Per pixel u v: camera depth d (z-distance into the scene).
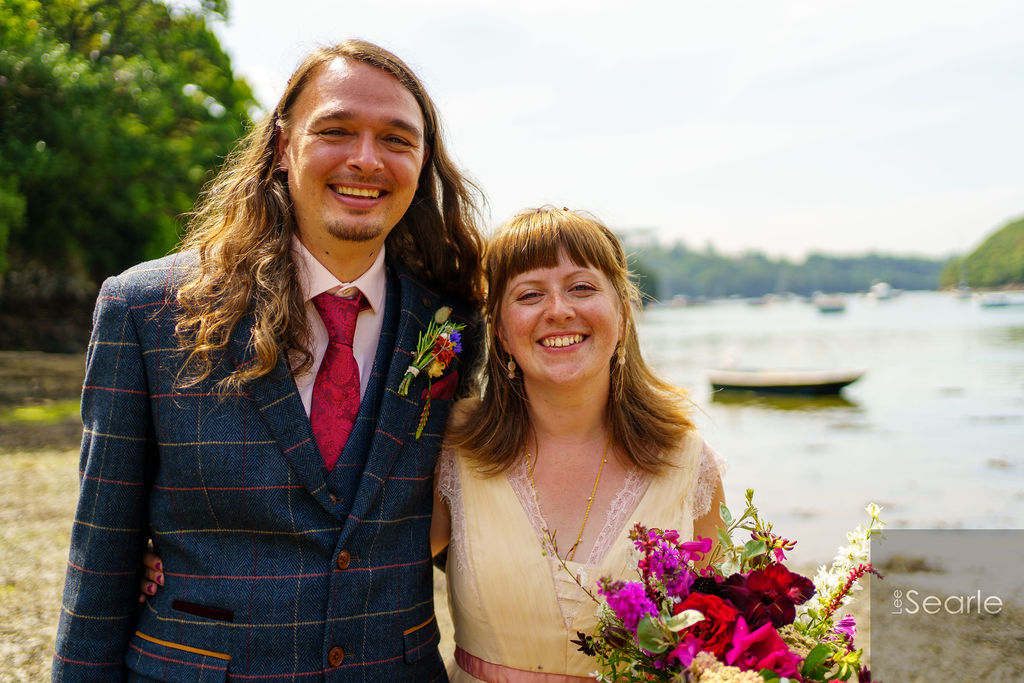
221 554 1.98
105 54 20.41
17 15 17.16
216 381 1.99
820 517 8.22
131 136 18.30
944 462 11.39
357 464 2.06
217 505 1.96
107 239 19.48
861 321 64.44
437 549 2.46
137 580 2.07
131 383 1.97
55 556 5.42
